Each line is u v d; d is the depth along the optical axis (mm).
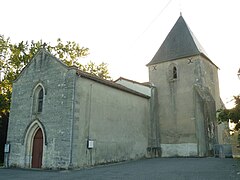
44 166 15820
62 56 28344
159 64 25750
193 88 23203
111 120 18406
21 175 13094
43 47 18484
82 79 16531
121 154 18859
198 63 23656
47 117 16625
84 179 10992
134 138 20703
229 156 20672
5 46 25547
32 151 17328
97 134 16875
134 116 21234
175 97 23969
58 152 15391
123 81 25828
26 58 25812
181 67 24406
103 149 17172
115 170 13703
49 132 16203
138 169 13758
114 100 19078
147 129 22797
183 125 22875
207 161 16875
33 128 17516
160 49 26438
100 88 17859
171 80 24594
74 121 15375
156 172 12242
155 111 24000
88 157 15898
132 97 21422
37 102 17922
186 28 26047
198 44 25516
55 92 16688
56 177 11977
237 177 10000
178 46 25375
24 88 18750
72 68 16234
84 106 16250
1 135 23312
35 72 18375
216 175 10672
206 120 21484
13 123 18578
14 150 17922
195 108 22562
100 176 11609
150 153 22328
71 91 15812
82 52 29375
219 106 26203
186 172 11852
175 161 17719
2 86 24828
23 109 18297
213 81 26078
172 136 23188
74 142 15086
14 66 25578
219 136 23906
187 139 22375
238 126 15586
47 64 17766
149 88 24078
